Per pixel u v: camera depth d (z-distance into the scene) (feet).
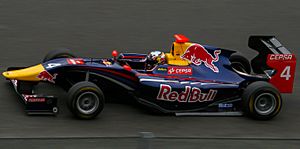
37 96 142.31
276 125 147.02
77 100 139.13
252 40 167.63
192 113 151.23
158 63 154.81
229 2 270.67
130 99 157.17
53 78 148.15
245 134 138.21
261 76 162.50
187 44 155.22
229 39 223.51
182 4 263.90
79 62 151.94
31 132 130.41
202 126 142.51
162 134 134.41
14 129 131.75
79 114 139.95
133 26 231.91
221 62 156.76
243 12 257.34
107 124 139.33
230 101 153.89
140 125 140.26
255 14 255.50
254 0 276.21
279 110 150.20
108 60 157.69
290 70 156.97
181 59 154.61
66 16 239.09
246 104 148.25
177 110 151.12
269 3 272.51
